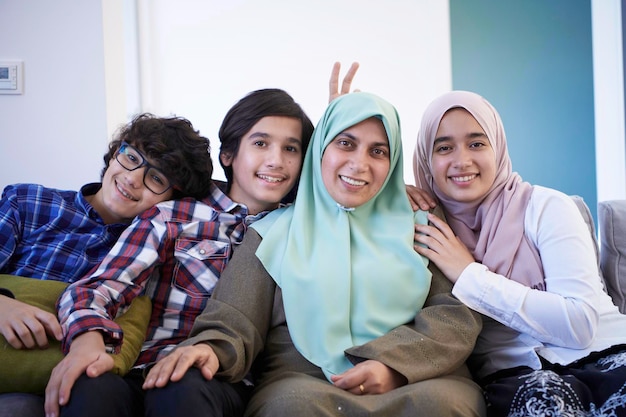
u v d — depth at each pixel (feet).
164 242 4.42
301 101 8.57
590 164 9.37
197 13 8.37
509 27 9.26
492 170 4.53
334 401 3.52
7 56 6.44
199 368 3.55
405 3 8.81
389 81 8.84
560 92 9.33
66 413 3.22
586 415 3.54
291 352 4.24
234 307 4.15
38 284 4.06
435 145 4.64
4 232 4.39
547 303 3.98
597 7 8.71
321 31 8.62
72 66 6.48
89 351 3.47
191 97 8.36
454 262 4.27
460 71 9.23
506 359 4.24
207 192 4.91
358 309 4.23
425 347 3.90
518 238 4.36
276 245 4.41
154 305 4.43
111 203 4.52
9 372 3.61
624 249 5.10
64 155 6.51
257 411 3.60
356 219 4.63
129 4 8.02
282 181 4.72
